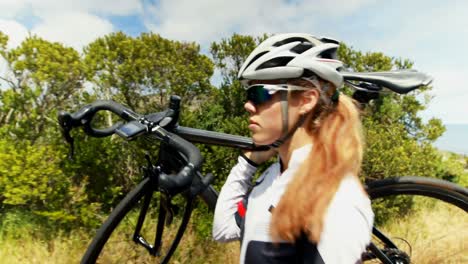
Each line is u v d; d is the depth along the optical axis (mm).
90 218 3533
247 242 1152
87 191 3785
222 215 1586
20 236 3363
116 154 3904
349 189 1003
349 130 1091
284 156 1203
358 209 968
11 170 3344
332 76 1098
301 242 1013
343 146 1050
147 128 1666
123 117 1743
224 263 3322
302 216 973
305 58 1122
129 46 3926
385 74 1453
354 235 932
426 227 4539
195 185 1710
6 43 3711
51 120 3639
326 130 1085
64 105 3861
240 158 1678
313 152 1058
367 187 2117
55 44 3809
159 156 1765
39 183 3416
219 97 4445
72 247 3258
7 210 3643
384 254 1958
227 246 3436
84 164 3764
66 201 3566
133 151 4035
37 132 3779
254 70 1183
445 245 3820
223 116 4434
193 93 4367
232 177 1649
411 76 1463
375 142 4723
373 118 5539
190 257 3311
